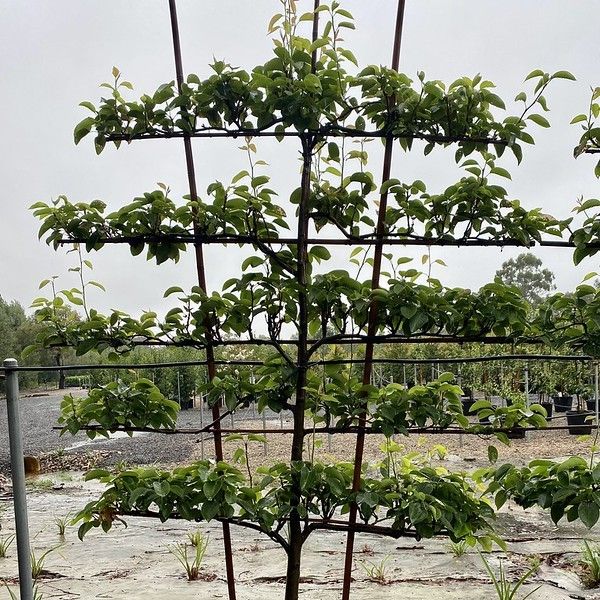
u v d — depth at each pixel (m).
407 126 2.44
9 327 40.34
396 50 2.58
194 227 2.60
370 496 2.38
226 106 2.48
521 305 2.41
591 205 2.33
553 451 9.38
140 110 2.53
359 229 2.71
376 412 2.46
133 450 12.90
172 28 2.69
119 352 2.59
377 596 3.72
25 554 2.50
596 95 2.26
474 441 10.79
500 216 2.44
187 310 2.56
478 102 2.39
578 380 11.64
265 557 4.68
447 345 12.27
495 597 3.66
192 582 4.12
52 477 9.90
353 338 2.55
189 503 2.43
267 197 2.57
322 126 2.48
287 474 2.46
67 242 2.55
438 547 4.79
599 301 2.32
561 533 5.19
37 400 31.34
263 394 2.54
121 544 5.21
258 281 2.50
